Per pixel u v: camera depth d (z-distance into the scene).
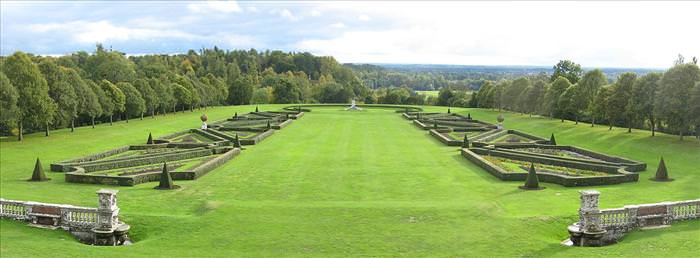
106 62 130.62
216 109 144.88
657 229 29.06
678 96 66.12
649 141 69.62
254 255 25.95
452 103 175.50
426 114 121.56
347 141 72.25
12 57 71.12
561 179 43.06
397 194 39.75
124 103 101.81
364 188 41.84
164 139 69.19
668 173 49.09
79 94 85.81
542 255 25.73
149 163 52.81
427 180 44.94
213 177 46.19
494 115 128.00
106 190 28.97
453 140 68.00
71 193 39.75
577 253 25.55
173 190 41.00
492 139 74.50
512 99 130.38
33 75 71.31
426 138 76.44
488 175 47.12
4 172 49.78
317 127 92.62
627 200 37.66
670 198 38.38
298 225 29.86
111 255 25.11
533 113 123.75
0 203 31.45
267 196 39.03
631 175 44.69
